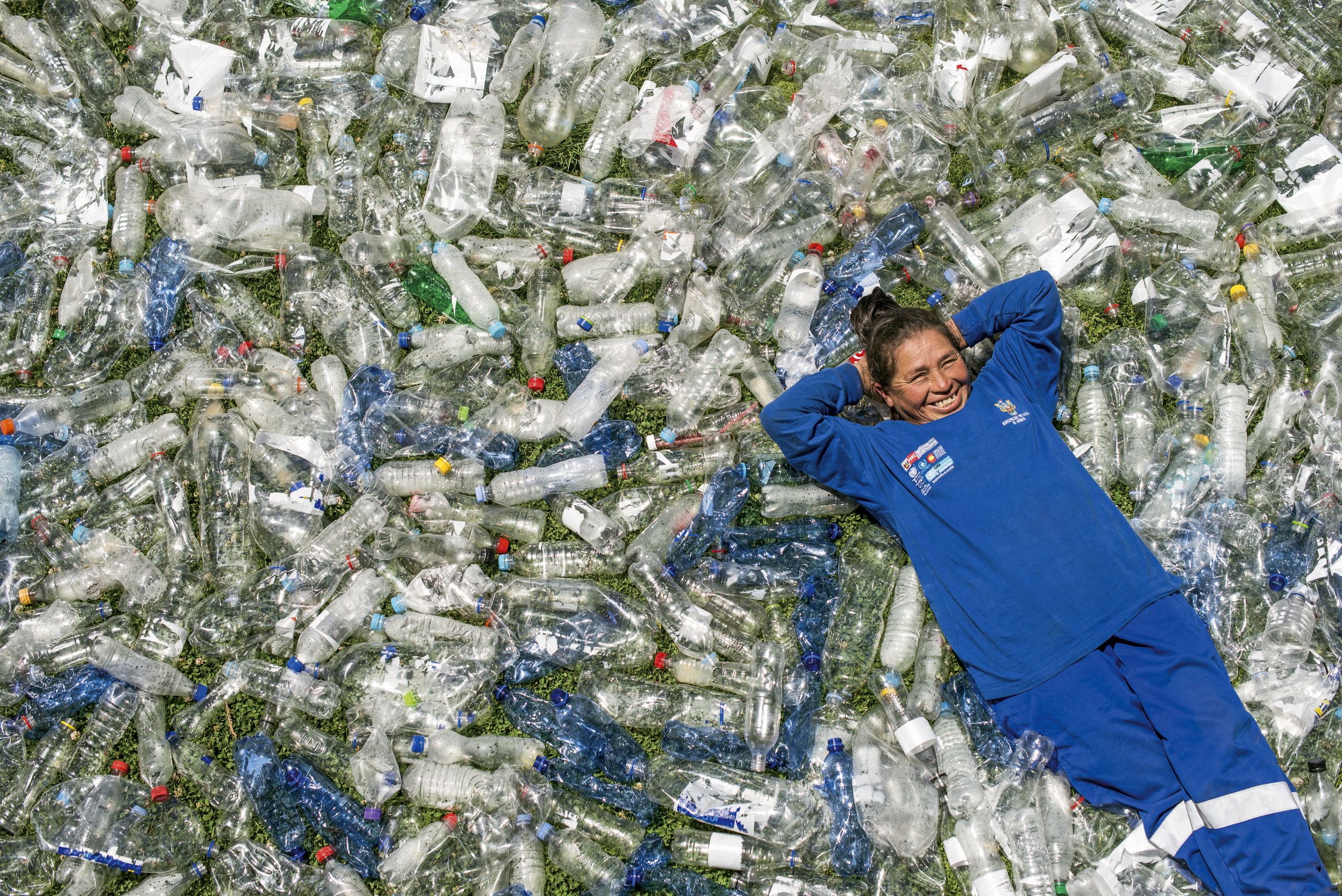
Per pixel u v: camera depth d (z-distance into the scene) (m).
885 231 3.96
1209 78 4.22
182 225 4.00
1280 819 2.83
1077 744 3.12
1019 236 3.93
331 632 3.48
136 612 3.59
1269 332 3.75
